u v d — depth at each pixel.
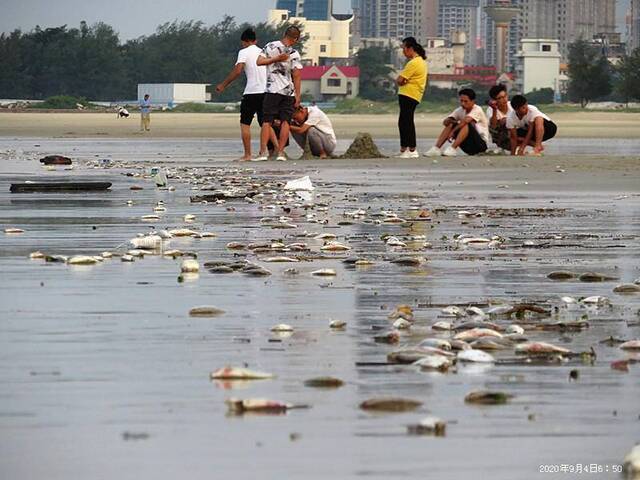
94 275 22.61
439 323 17.20
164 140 114.00
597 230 31.73
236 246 27.19
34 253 25.42
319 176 54.88
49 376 13.78
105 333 16.56
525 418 11.87
